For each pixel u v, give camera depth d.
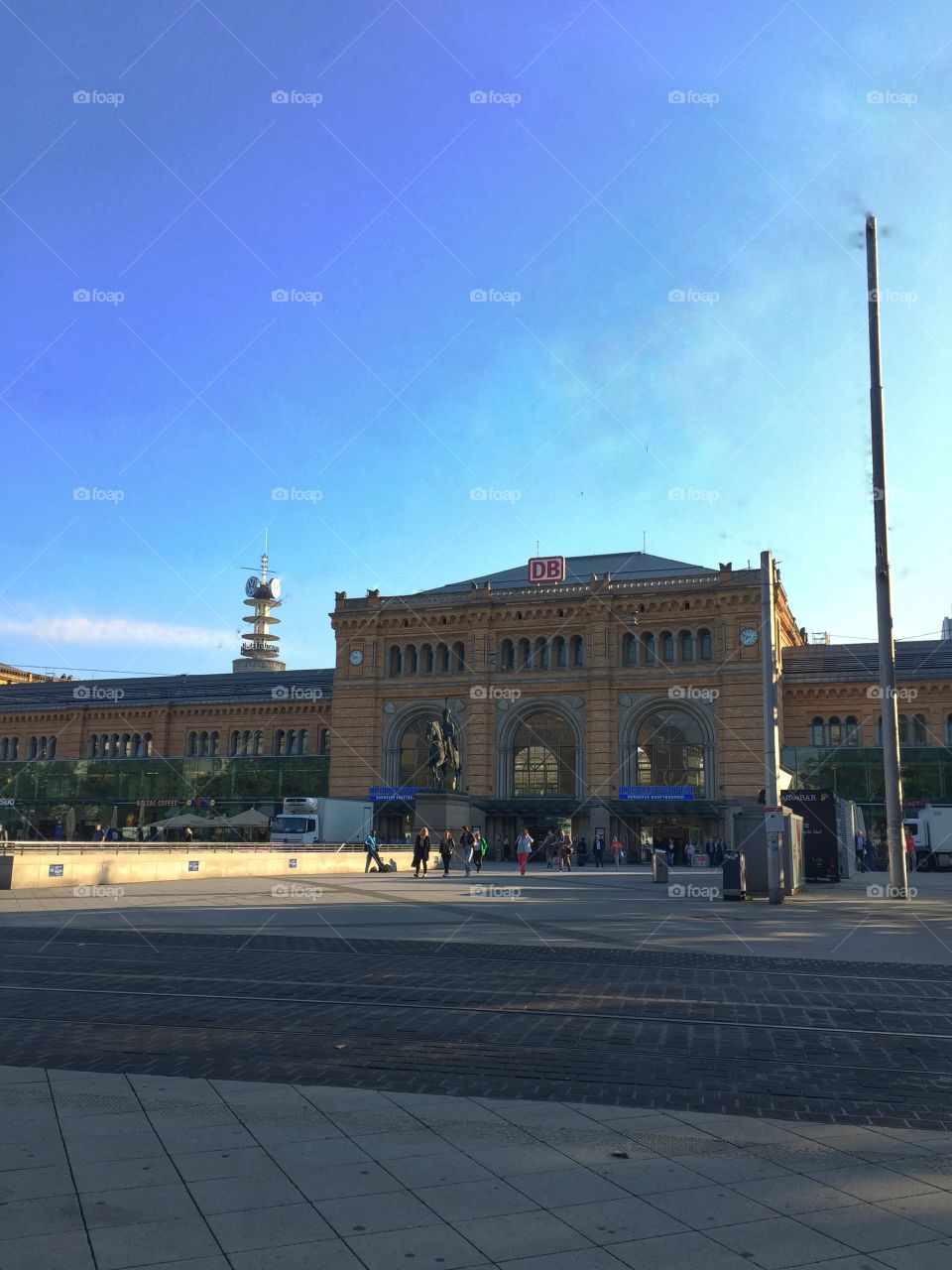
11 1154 5.79
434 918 21.73
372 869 45.50
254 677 86.12
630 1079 7.86
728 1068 8.28
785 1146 6.12
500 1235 4.73
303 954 15.63
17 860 27.72
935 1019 10.59
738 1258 4.52
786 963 14.88
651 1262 4.47
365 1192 5.26
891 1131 6.47
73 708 86.19
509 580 76.69
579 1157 5.85
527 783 68.88
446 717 52.88
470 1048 8.95
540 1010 10.88
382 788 70.69
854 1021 10.42
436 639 72.44
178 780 79.50
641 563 75.25
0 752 88.06
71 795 82.25
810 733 68.94
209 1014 10.54
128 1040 9.18
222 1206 5.05
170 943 17.05
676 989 12.39
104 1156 5.77
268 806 76.88
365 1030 9.73
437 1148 5.98
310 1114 6.67
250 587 156.38
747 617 65.38
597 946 16.92
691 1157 5.88
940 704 66.62
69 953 15.52
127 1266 4.36
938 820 56.94
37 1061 8.30
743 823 28.16
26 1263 4.37
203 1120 6.51
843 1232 4.81
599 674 67.38
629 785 66.12
